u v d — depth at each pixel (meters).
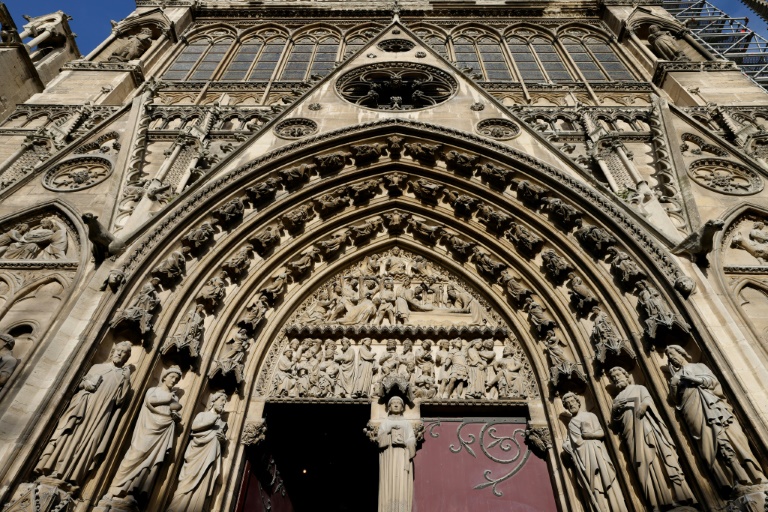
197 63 21.72
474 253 12.22
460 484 9.16
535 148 12.76
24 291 9.92
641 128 14.82
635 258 9.80
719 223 8.95
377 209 13.35
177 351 8.70
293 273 11.78
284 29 24.84
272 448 10.47
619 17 23.31
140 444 7.45
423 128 13.25
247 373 9.98
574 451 8.38
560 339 10.20
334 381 10.34
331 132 13.04
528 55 22.53
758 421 6.99
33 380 7.71
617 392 8.53
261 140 13.04
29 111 15.80
